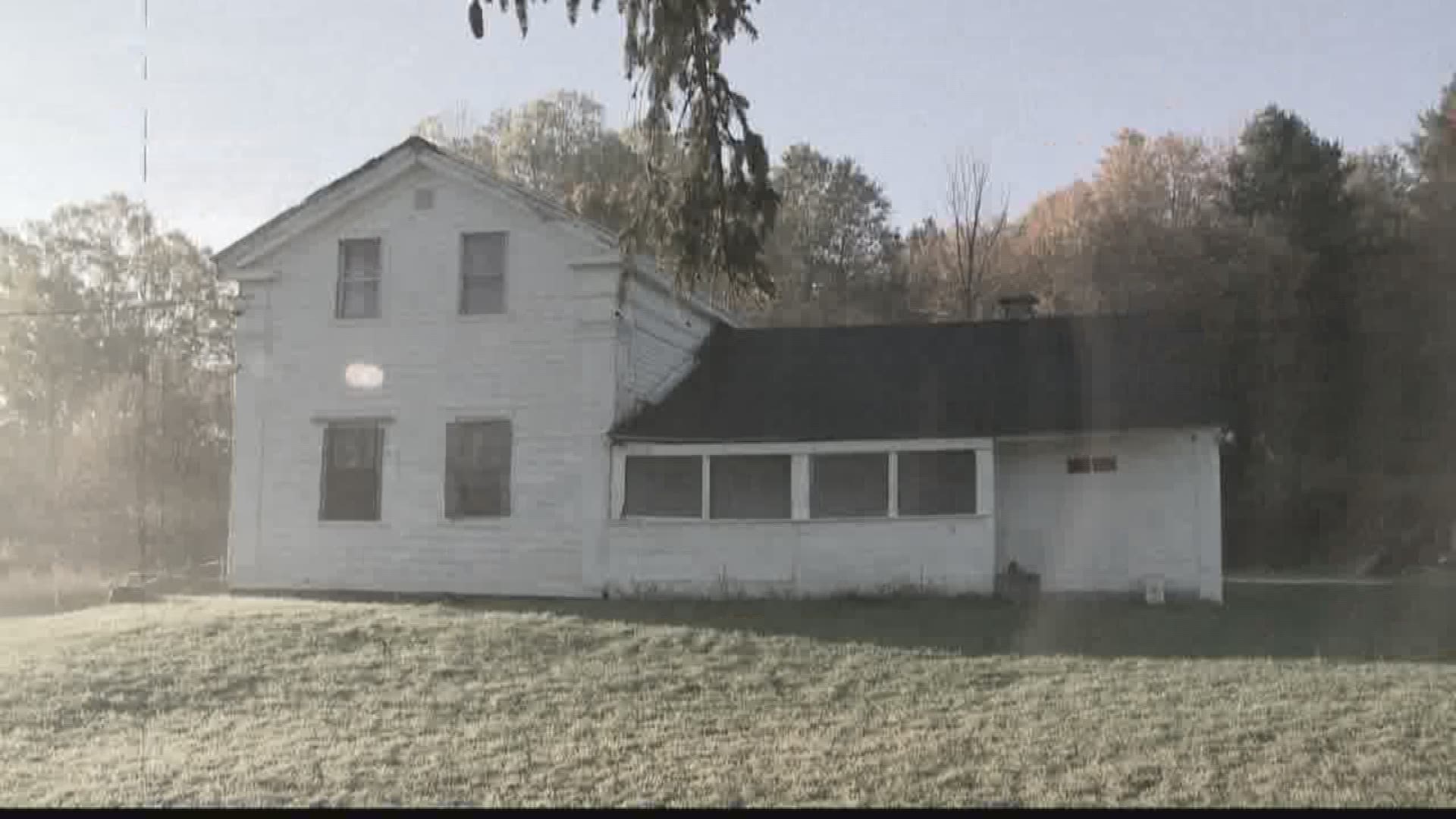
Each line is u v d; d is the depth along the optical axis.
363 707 12.46
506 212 21.75
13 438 51.75
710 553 20.27
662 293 23.02
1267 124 43.84
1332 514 38.91
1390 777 9.04
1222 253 41.56
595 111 48.56
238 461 22.41
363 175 22.09
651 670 13.77
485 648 15.09
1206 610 18.55
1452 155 44.06
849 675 13.28
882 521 19.83
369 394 22.00
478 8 8.02
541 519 21.06
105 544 40.38
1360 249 41.62
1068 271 45.44
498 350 21.55
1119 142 48.47
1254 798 8.67
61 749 11.23
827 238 56.19
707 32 8.55
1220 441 20.81
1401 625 16.88
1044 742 10.29
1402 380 40.56
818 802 8.94
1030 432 19.78
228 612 18.05
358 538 21.80
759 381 23.14
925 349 23.80
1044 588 20.80
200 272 54.56
